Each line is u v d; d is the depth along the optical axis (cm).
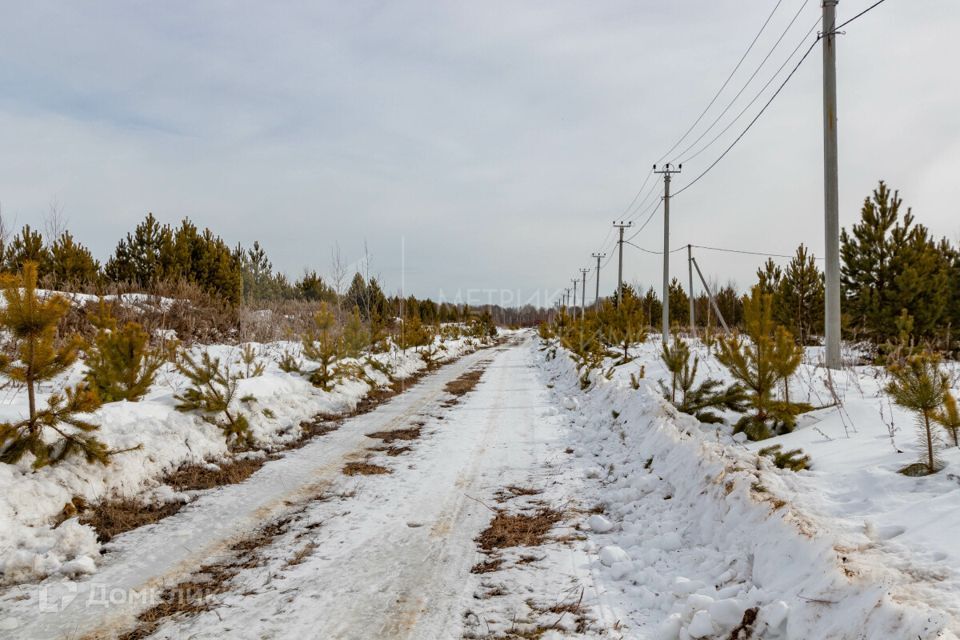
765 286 2402
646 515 513
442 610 360
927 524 347
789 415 717
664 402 802
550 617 346
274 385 1083
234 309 2309
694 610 319
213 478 679
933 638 220
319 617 354
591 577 403
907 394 454
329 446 871
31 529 466
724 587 346
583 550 455
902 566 301
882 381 852
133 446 654
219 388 909
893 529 354
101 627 345
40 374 554
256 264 3234
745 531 390
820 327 2111
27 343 548
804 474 507
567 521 526
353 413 1176
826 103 1052
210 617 356
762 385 727
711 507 452
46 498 508
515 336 7194
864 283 1798
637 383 1025
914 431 558
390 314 2988
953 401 436
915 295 1666
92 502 546
